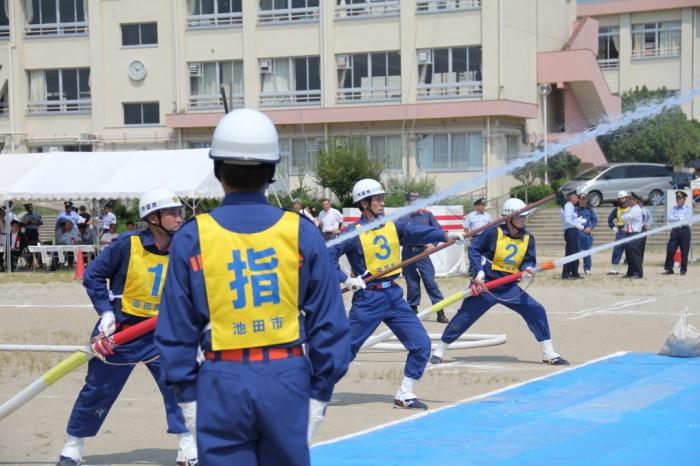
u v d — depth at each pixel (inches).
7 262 1116.5
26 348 410.3
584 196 944.9
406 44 1601.9
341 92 1646.2
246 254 162.9
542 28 1686.8
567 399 369.7
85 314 717.3
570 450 290.2
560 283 871.1
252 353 161.9
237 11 1695.4
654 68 2059.5
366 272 357.1
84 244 1175.0
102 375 272.2
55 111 1782.7
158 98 1732.3
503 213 433.4
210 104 1713.8
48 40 1774.1
